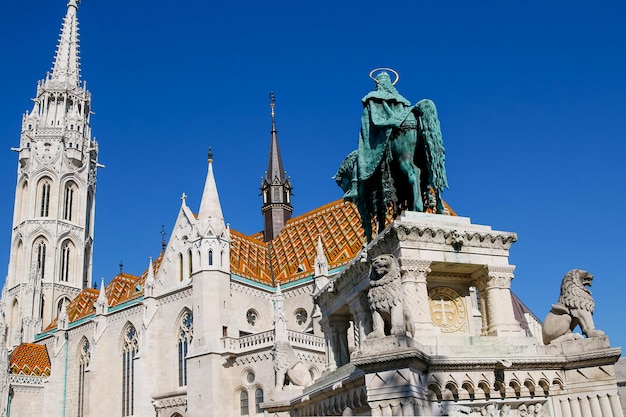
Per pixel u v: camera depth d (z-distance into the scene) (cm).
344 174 2486
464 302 1923
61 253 11119
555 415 1702
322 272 6675
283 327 5934
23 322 9700
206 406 6084
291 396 2527
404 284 1778
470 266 1889
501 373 1678
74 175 11612
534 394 1697
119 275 8956
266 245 8319
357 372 1730
